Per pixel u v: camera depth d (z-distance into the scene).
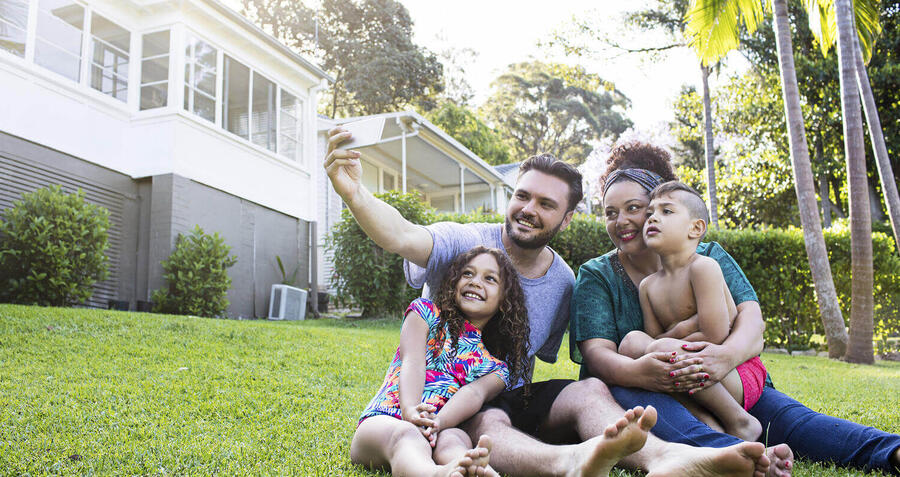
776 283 10.21
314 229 14.01
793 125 9.79
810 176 9.68
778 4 10.00
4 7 9.20
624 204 2.62
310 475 2.18
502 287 2.50
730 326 2.41
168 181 10.55
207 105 11.63
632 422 1.66
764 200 19.66
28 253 8.16
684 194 2.43
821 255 9.48
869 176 17.67
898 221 10.46
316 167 15.93
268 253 12.80
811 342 10.12
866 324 8.92
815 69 16.83
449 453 1.98
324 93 34.66
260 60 13.04
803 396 4.55
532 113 46.19
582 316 2.61
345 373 4.86
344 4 35.12
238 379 4.32
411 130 16.31
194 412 3.30
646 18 17.05
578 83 18.50
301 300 12.52
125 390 3.74
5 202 8.87
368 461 2.23
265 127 13.12
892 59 16.88
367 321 10.55
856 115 9.41
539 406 2.45
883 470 2.19
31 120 9.27
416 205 11.24
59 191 9.06
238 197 12.12
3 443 2.52
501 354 2.51
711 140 18.08
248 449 2.56
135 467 2.25
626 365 2.32
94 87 10.38
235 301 11.84
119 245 10.37
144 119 10.84
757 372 2.44
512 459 2.03
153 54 11.20
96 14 10.47
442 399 2.35
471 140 33.75
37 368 4.29
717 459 1.75
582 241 10.28
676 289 2.41
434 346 2.44
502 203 22.70
